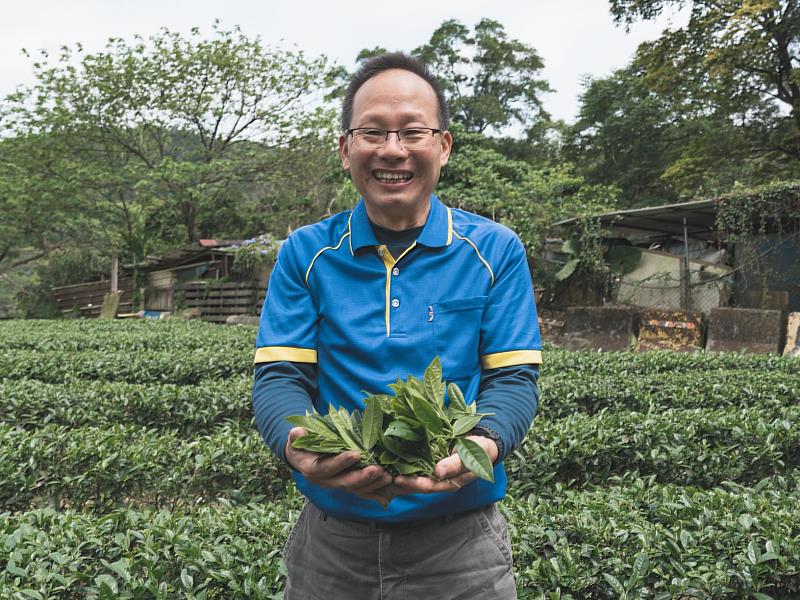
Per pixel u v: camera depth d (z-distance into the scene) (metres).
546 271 15.63
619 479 4.50
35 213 25.05
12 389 6.33
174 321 17.91
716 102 22.02
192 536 3.15
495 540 1.78
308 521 1.85
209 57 25.00
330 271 1.80
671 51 21.00
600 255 14.97
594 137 28.88
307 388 1.81
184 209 27.44
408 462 1.44
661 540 3.13
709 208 13.94
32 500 4.59
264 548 3.11
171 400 6.32
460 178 19.53
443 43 34.34
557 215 15.92
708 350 12.41
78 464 4.47
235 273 21.77
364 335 1.75
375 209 1.78
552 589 2.91
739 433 4.94
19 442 4.66
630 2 20.89
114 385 6.70
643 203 26.95
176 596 2.85
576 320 14.11
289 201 27.52
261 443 4.67
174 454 4.58
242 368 9.01
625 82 28.23
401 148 1.72
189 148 28.53
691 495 3.72
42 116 24.22
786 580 2.96
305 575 1.82
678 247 18.00
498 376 1.78
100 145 26.86
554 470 4.66
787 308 12.77
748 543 3.03
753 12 18.36
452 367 1.74
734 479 4.82
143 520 3.27
